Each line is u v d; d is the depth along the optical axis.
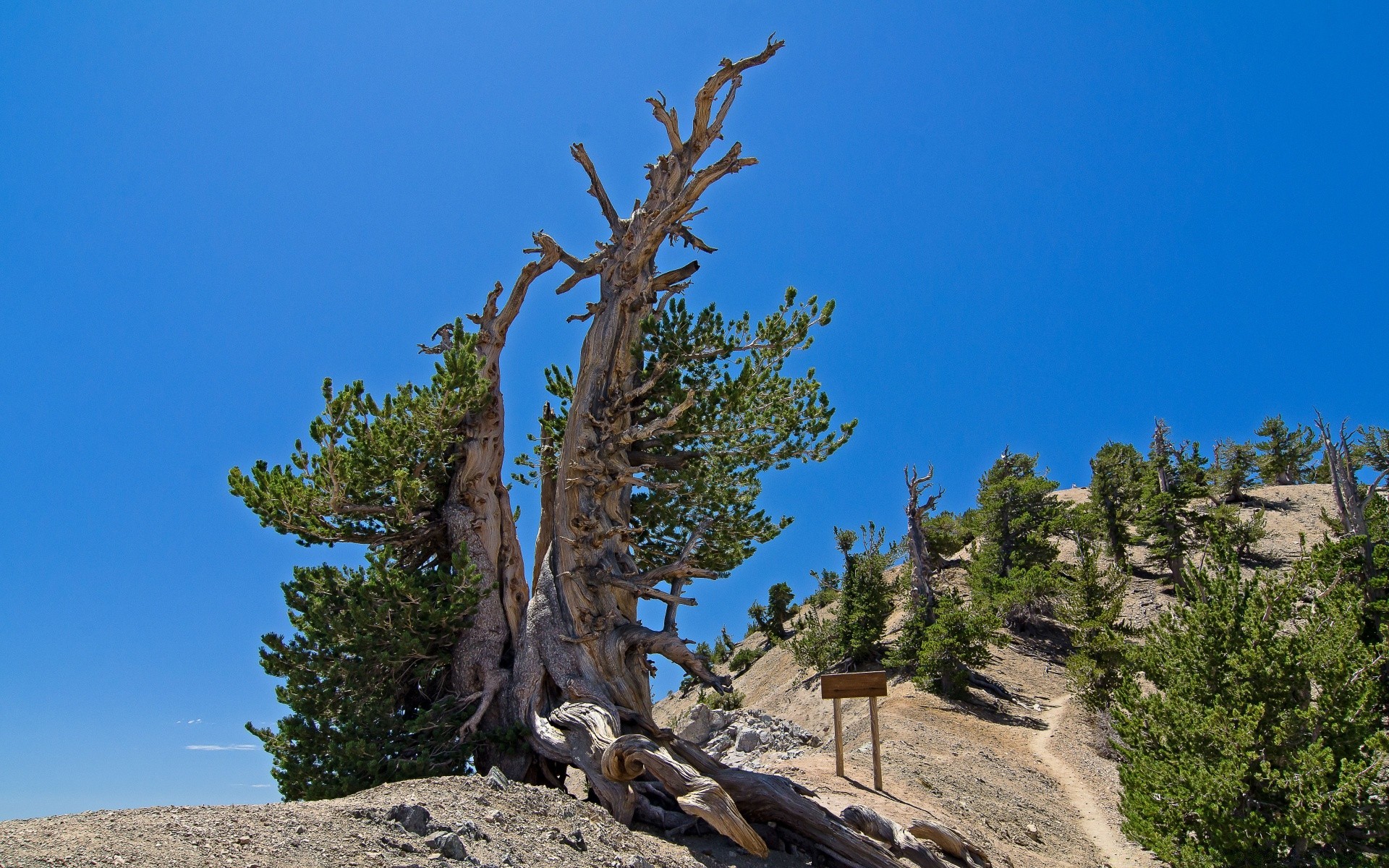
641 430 18.95
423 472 20.06
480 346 22.00
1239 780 14.78
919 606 38.88
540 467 22.28
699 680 17.38
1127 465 60.09
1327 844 14.80
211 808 8.54
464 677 18.36
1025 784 22.06
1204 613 17.34
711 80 21.05
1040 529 52.47
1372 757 14.78
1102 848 18.25
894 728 26.12
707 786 12.51
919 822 13.91
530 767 16.78
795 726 24.25
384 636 17.56
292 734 16.89
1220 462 68.31
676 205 19.97
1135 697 18.09
